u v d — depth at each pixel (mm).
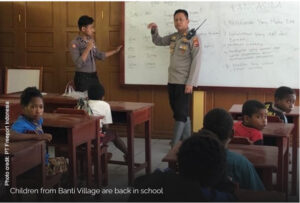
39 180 2613
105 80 5598
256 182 1999
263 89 4969
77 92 4582
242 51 4984
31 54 5820
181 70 4605
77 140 3092
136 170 3832
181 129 4629
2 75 5734
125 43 5379
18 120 2832
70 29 5621
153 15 5223
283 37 4840
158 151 4883
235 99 5133
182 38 4590
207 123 2098
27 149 2410
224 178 1599
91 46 4848
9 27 5855
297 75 4848
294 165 3482
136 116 3768
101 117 3371
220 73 5078
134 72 5402
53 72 5762
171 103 4746
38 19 5734
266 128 2959
